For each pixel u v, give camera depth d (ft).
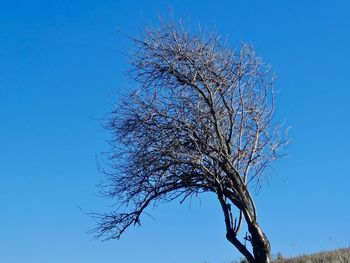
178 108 50.06
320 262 75.41
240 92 50.88
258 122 51.26
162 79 50.55
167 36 50.78
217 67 50.49
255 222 49.60
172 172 50.60
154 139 50.14
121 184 51.31
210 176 50.26
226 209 50.98
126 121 50.75
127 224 51.80
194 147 50.08
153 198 50.93
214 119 48.93
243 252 50.08
